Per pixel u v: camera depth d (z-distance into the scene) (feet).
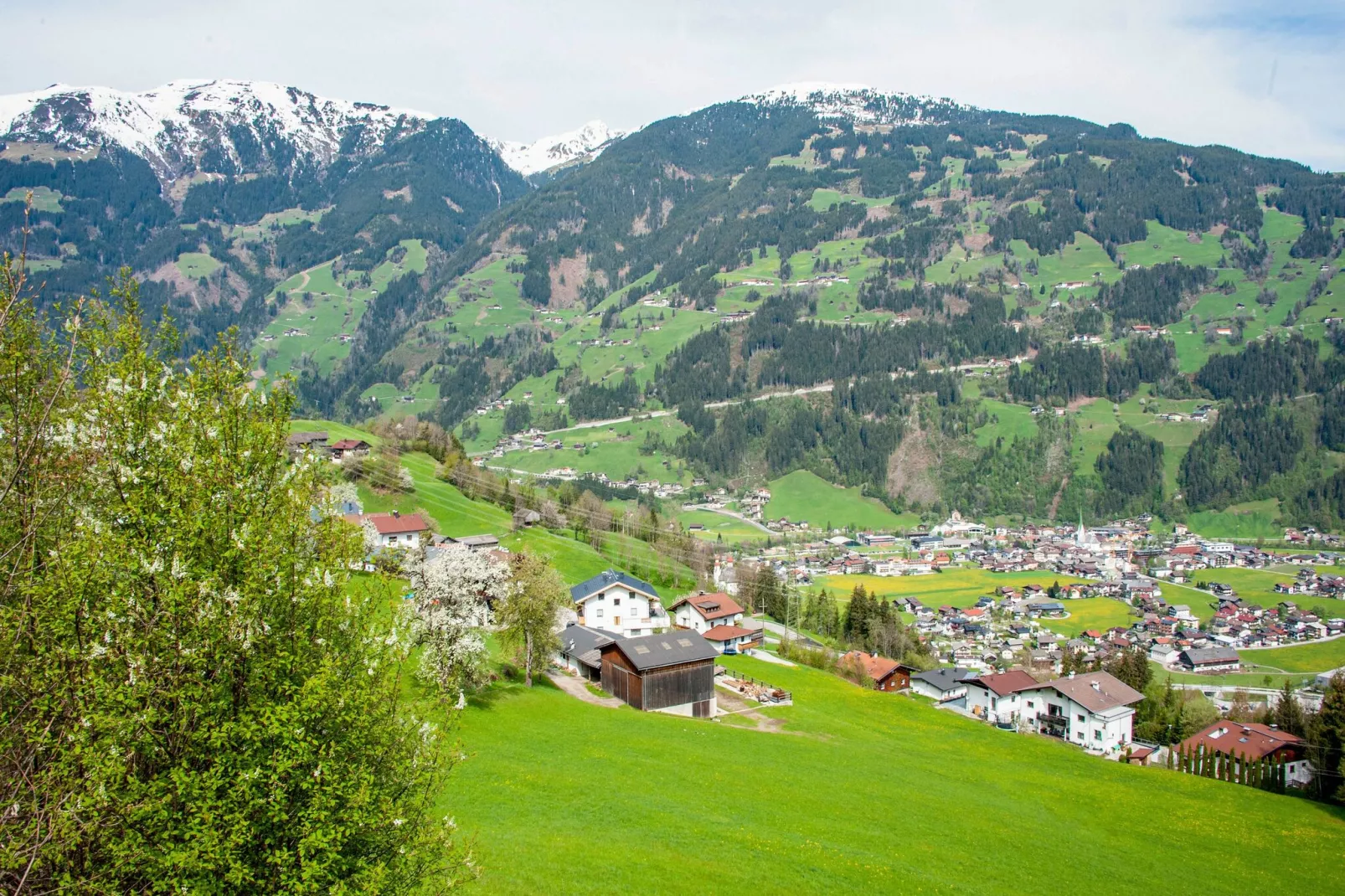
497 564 239.09
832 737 252.83
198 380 76.23
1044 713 377.91
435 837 75.15
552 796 153.07
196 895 59.26
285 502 74.84
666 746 203.10
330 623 74.18
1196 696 401.08
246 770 64.54
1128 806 227.81
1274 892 174.40
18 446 63.72
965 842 171.94
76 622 63.31
